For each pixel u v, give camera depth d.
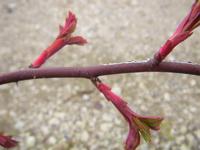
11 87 0.48
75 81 0.48
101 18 0.58
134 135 0.10
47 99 0.46
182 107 0.43
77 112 0.44
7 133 0.42
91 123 0.42
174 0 0.60
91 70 0.10
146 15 0.57
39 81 0.49
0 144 0.11
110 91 0.10
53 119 0.43
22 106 0.45
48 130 0.42
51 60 0.51
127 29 0.55
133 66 0.10
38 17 0.59
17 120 0.44
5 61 0.52
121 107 0.10
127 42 0.53
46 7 0.61
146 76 0.47
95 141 0.40
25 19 0.59
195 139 0.39
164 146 0.39
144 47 0.51
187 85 0.46
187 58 0.49
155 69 0.10
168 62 0.10
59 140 0.41
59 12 0.60
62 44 0.12
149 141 0.10
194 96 0.44
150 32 0.54
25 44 0.55
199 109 0.43
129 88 0.46
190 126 0.40
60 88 0.47
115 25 0.56
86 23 0.57
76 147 0.40
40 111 0.44
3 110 0.45
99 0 0.61
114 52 0.51
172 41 0.09
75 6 0.61
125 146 0.10
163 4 0.59
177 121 0.41
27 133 0.42
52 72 0.10
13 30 0.57
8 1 0.63
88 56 0.51
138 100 0.44
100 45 0.52
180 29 0.10
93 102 0.45
